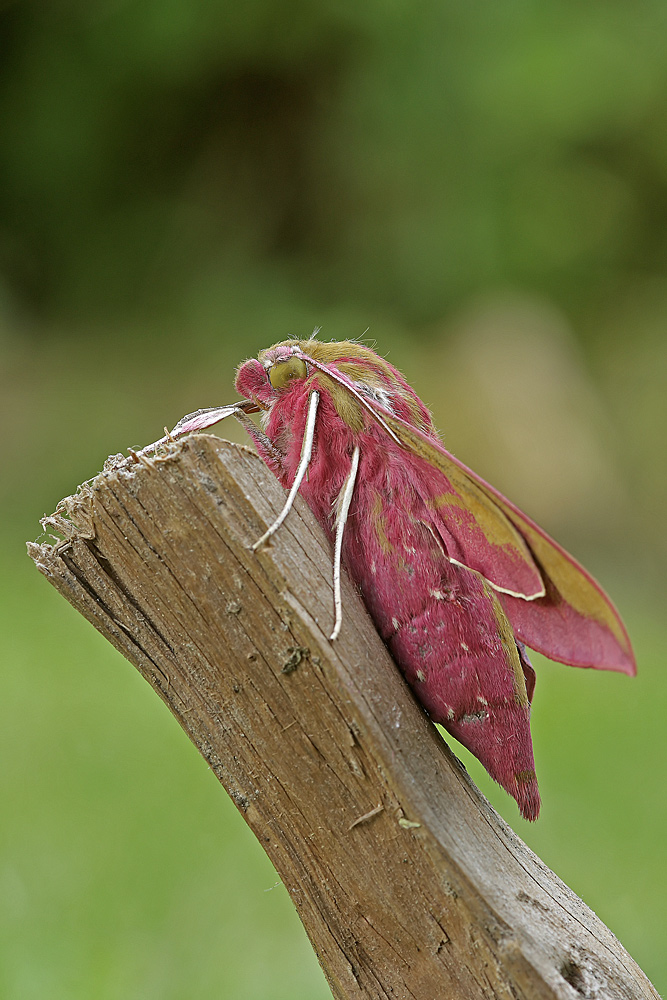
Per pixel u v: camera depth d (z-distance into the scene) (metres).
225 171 1.74
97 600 0.34
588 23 1.64
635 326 1.63
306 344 0.35
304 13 1.63
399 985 0.34
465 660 0.34
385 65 1.67
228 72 1.69
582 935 0.34
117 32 1.64
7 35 1.69
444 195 1.67
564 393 1.40
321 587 0.34
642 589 1.14
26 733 0.57
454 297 1.64
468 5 1.64
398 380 0.35
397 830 0.34
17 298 1.66
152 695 0.65
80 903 0.42
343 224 1.71
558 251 1.67
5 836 0.46
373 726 0.34
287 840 0.34
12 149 1.71
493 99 1.63
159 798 0.51
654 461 1.39
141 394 1.32
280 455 0.35
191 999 0.40
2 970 0.40
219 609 0.34
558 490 1.28
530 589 0.34
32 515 1.05
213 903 0.43
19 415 1.24
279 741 0.34
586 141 1.68
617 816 0.54
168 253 1.70
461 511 0.34
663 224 1.79
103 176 1.72
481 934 0.34
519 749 0.34
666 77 1.67
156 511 0.34
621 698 0.75
